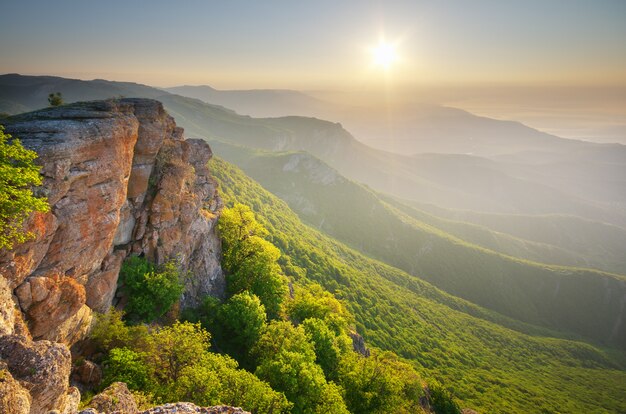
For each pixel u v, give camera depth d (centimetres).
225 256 5800
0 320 1656
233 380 2892
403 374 5388
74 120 2819
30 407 1311
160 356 3003
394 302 14088
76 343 2766
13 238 2100
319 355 4794
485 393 10319
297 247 12369
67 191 2612
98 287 3072
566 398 12200
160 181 4097
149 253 3981
